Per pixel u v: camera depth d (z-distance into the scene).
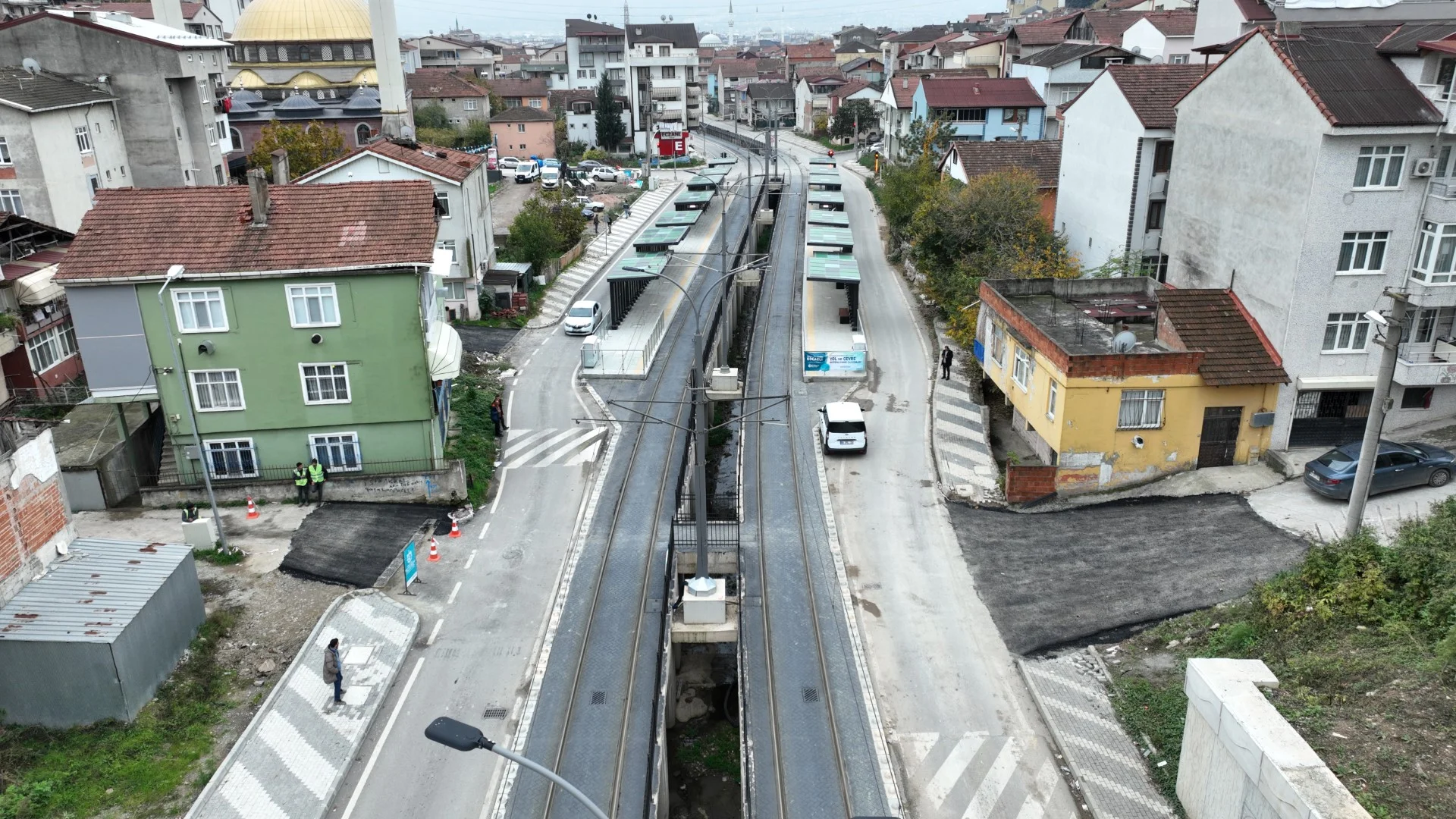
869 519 33.66
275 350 33.59
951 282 49.84
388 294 33.41
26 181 49.69
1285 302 33.59
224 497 34.03
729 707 27.98
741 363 52.00
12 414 37.66
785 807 21.23
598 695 25.12
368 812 21.09
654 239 61.22
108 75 59.06
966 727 23.39
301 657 25.62
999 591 28.84
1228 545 29.12
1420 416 35.09
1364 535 23.78
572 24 149.75
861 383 46.34
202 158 64.25
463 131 116.94
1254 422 33.94
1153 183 45.88
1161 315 36.44
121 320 32.62
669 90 140.00
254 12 105.38
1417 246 32.78
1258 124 35.09
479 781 22.09
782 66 181.88
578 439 40.72
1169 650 24.86
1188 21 79.81
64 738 22.33
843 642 26.91
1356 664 20.02
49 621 22.73
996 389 45.28
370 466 35.50
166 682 24.30
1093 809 20.34
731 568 31.22
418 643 27.06
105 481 33.50
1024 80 85.69
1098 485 34.06
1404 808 15.91
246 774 21.61
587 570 30.91
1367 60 33.12
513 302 57.56
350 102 97.19
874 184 93.44
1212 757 18.47
